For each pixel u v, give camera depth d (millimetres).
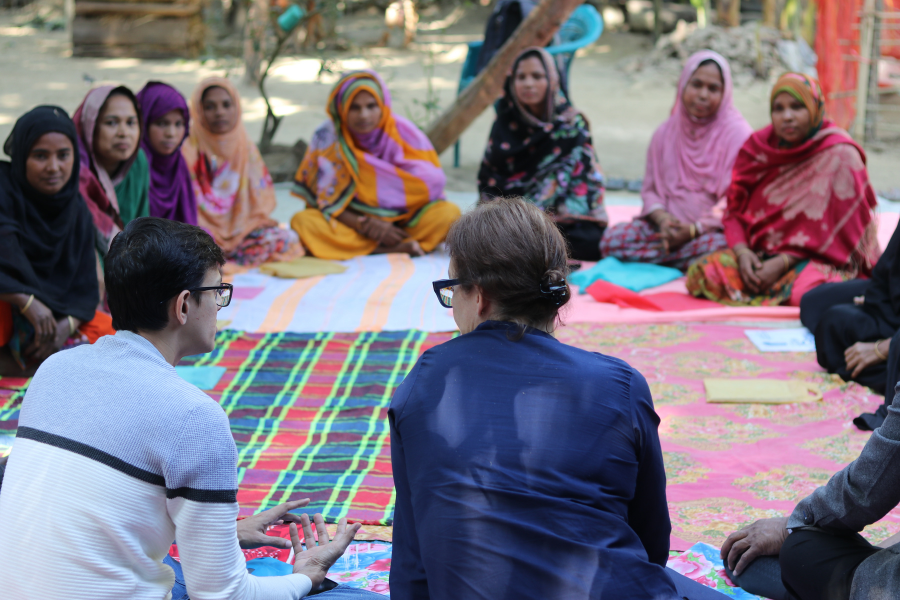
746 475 2893
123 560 1581
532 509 1505
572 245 5172
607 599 1454
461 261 1696
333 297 4516
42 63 11859
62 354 1687
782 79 4402
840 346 3625
